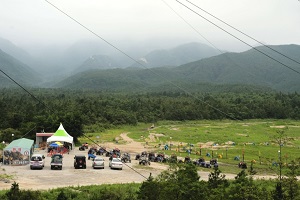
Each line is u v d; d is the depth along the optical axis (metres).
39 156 57.28
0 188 40.12
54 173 52.88
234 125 163.38
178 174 28.62
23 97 189.12
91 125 147.88
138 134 139.12
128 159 71.00
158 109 190.25
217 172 31.27
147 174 55.59
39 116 106.38
